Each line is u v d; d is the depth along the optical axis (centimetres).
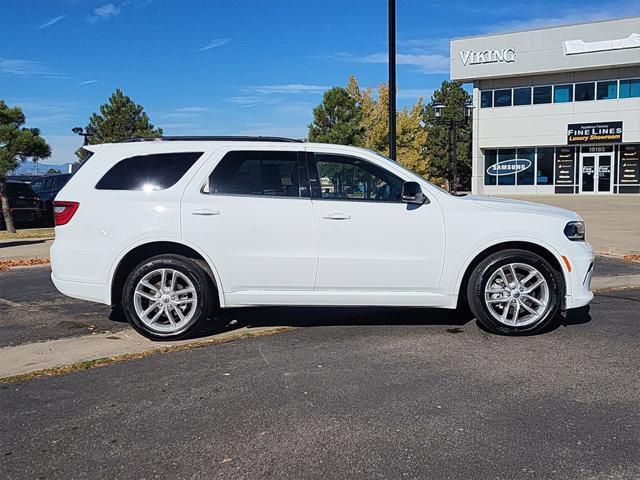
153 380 476
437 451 349
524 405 414
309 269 580
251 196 584
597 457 340
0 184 1767
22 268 1132
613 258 1161
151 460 344
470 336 589
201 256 580
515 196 3697
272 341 581
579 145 3678
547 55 3606
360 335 598
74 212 585
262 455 348
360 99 3281
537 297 592
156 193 582
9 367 515
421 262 582
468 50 3806
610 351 535
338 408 414
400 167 598
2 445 366
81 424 395
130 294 582
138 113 3641
